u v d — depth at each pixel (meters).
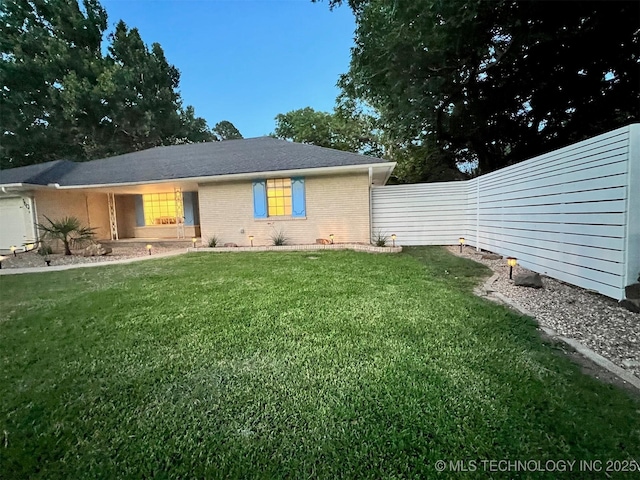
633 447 1.84
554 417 2.10
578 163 5.21
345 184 11.33
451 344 3.20
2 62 20.78
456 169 20.30
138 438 2.00
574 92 12.05
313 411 2.19
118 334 3.66
